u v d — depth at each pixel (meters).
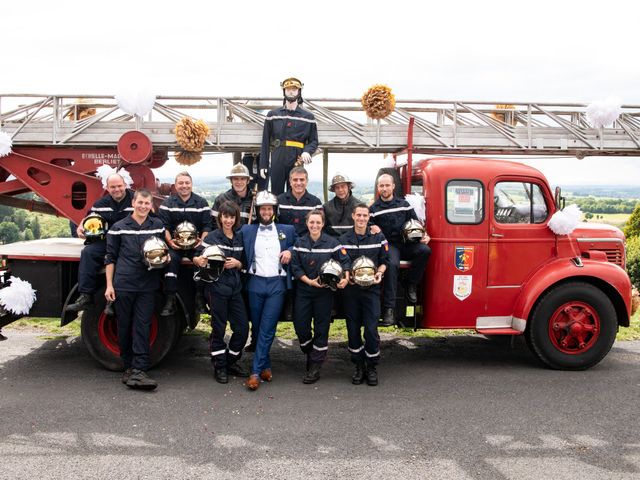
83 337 5.70
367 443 4.13
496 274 6.02
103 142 7.32
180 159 7.76
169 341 5.67
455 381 5.63
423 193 6.06
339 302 5.80
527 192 6.12
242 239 5.37
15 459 3.79
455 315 6.01
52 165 7.27
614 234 6.36
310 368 5.57
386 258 5.46
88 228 5.34
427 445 4.11
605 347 6.00
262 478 3.58
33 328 7.55
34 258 5.70
